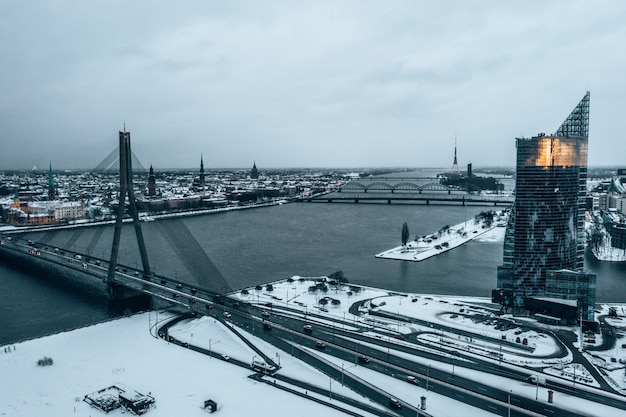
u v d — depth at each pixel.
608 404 170.00
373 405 167.62
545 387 182.38
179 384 182.88
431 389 179.25
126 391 173.50
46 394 174.38
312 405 167.50
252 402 169.38
